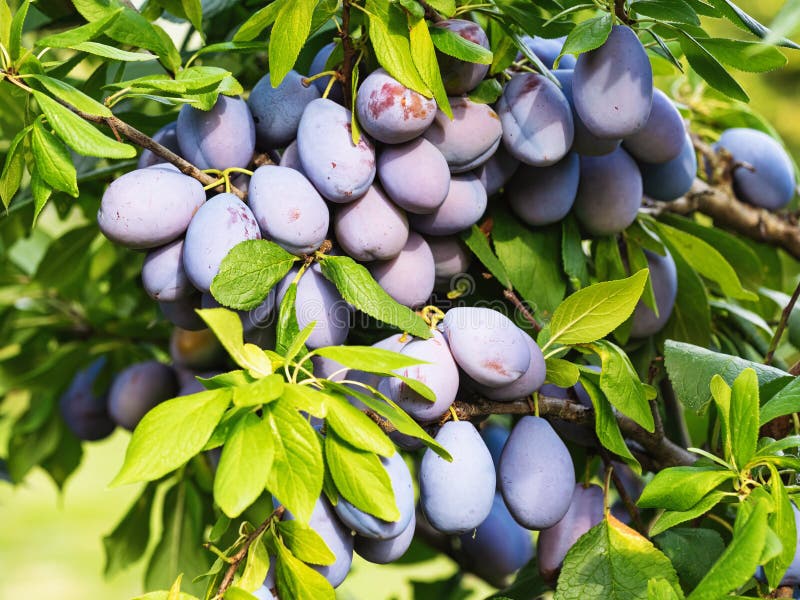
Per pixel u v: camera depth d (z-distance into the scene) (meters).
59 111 0.37
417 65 0.40
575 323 0.41
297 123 0.44
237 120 0.43
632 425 0.46
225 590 0.37
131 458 0.33
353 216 0.42
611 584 0.41
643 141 0.49
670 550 0.44
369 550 0.39
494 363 0.39
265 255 0.40
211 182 0.42
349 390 0.35
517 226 0.49
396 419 0.35
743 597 0.34
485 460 0.39
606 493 0.44
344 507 0.37
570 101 0.46
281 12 0.40
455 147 0.43
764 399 0.43
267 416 0.33
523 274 0.49
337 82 0.45
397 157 0.42
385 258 0.43
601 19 0.42
